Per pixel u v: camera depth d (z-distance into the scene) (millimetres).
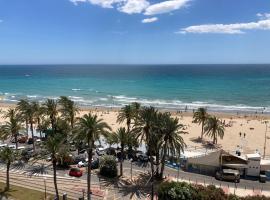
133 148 82188
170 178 68375
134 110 83188
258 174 70375
